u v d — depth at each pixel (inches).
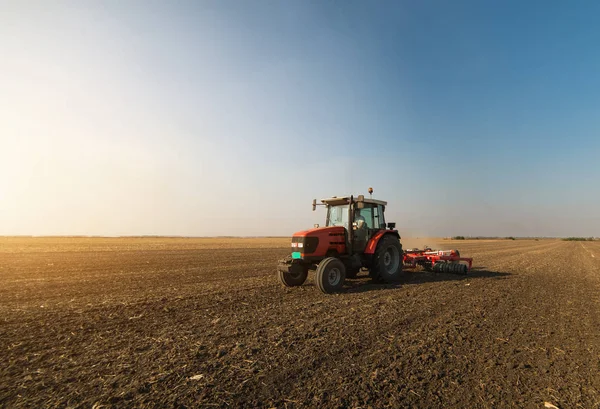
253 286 339.0
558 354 160.9
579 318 228.2
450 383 129.0
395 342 171.5
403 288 331.6
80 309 238.2
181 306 248.8
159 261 603.2
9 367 139.7
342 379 130.3
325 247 332.8
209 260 629.6
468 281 381.7
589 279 428.8
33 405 109.8
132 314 225.8
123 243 1371.8
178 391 119.5
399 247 386.0
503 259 723.4
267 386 124.0
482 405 113.7
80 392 118.5
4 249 910.4
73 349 160.6
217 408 109.1
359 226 360.2
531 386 128.1
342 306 250.1
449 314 229.8
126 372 135.0
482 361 150.5
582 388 127.3
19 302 261.6
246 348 161.2
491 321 215.2
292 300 272.4
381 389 123.2
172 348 161.5
